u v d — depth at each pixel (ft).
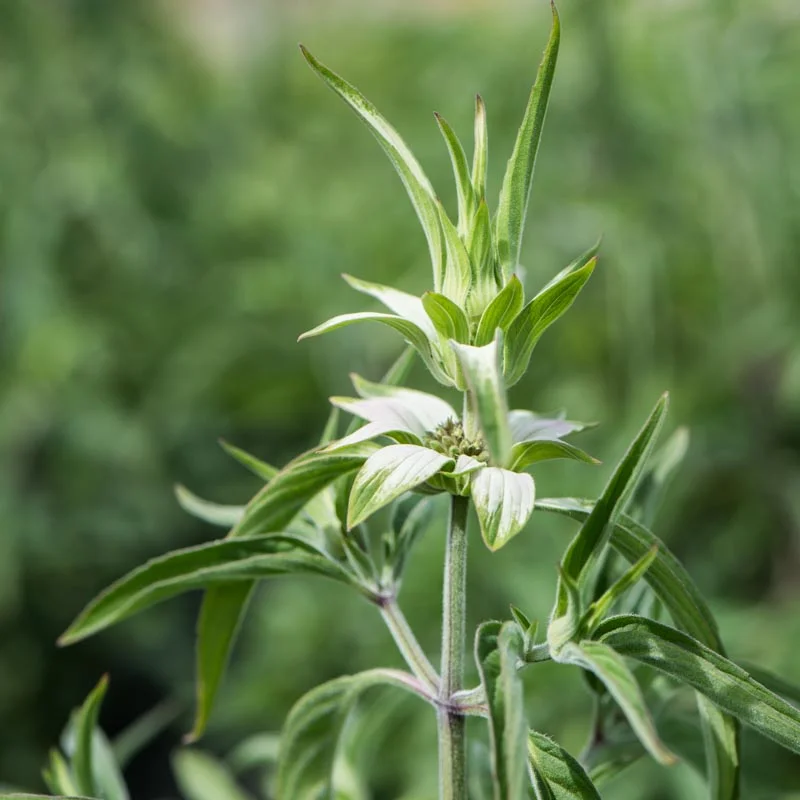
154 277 9.14
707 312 6.26
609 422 5.93
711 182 6.12
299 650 5.99
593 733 2.46
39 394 8.13
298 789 2.41
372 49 8.45
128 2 9.87
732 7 5.87
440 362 2.22
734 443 5.83
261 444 8.71
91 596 8.38
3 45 8.96
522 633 2.15
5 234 8.46
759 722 2.16
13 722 7.82
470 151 6.69
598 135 6.28
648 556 2.15
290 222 8.46
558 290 2.17
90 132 9.22
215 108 10.11
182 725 7.54
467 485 2.21
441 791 2.26
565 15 6.24
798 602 5.05
